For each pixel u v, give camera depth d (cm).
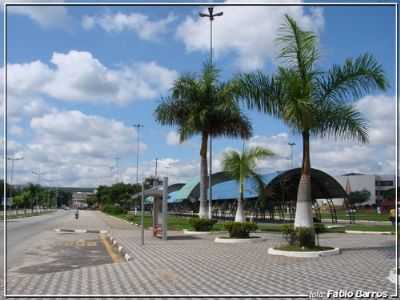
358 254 1836
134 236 2975
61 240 2869
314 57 1911
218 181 5141
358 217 6644
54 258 1941
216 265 1563
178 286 1198
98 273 1409
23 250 2262
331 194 4416
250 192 3806
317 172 4019
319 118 1936
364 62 1911
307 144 1955
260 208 4984
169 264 1598
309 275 1337
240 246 2262
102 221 5797
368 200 12338
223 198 4719
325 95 1964
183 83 3444
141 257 1805
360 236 2967
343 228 3694
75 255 2050
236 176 3288
